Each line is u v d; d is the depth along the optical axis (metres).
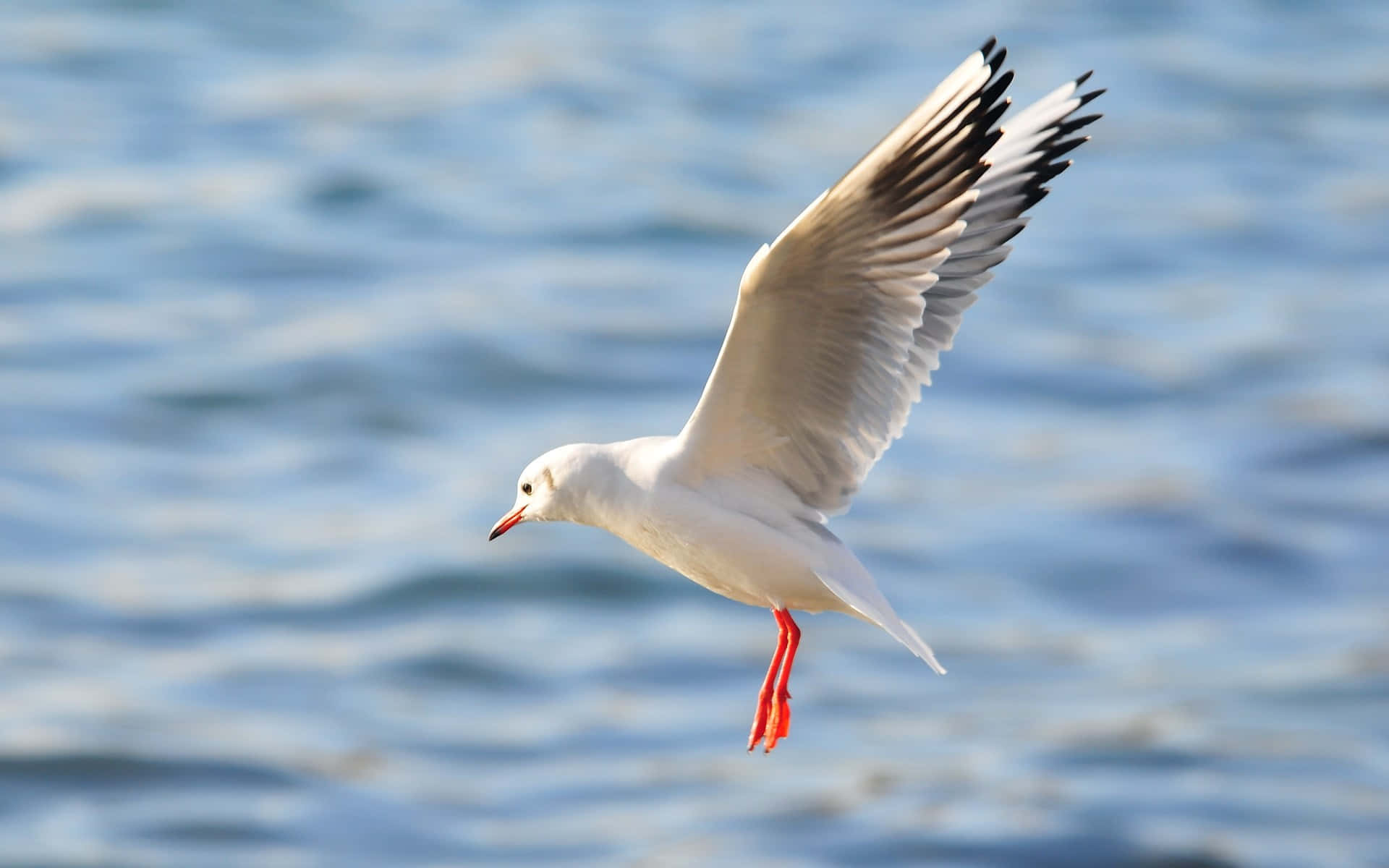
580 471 7.57
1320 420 25.78
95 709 18.20
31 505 22.67
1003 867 15.35
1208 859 15.48
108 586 20.91
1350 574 21.52
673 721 18.36
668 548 7.55
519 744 17.84
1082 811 16.25
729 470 7.45
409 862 15.64
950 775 16.95
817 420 7.30
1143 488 23.58
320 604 20.77
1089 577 21.36
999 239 7.92
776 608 7.61
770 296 6.94
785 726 7.55
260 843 16.03
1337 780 16.89
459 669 19.33
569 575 21.55
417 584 21.16
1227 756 17.30
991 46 6.76
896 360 7.10
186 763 17.20
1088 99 7.83
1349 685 18.77
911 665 19.50
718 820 16.16
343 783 17.09
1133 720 18.02
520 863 15.68
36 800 16.59
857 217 6.74
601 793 16.92
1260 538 22.23
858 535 22.25
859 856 15.48
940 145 6.74
